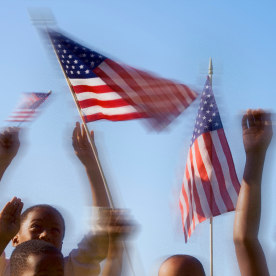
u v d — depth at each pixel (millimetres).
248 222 2846
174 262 3398
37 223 3754
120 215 2852
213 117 5121
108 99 4621
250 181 2896
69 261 3242
